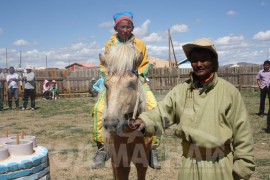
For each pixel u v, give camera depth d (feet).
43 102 73.82
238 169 9.47
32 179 11.98
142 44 16.24
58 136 33.50
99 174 21.03
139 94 12.75
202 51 9.71
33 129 38.60
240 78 87.10
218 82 9.73
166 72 86.17
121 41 16.38
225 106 9.46
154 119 10.66
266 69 43.91
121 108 11.96
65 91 86.89
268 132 33.12
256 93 79.36
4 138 13.60
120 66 12.43
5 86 74.90
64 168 22.30
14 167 11.44
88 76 88.99
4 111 57.77
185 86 10.23
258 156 24.44
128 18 16.10
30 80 58.80
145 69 16.08
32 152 12.65
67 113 53.67
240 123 9.49
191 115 9.77
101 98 17.49
